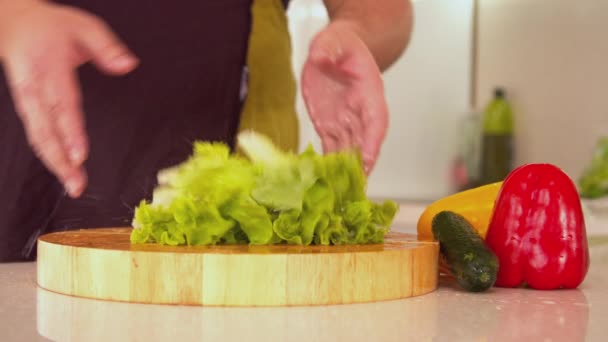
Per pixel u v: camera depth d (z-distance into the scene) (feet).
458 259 2.78
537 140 9.38
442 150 10.27
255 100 4.84
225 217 2.69
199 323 2.16
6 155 4.14
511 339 2.00
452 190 10.17
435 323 2.20
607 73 8.69
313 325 2.14
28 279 3.07
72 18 2.99
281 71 4.90
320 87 3.32
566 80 9.07
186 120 4.68
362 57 3.21
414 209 8.43
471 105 10.01
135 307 2.41
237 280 2.42
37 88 2.97
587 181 7.99
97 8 4.48
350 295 2.51
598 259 4.21
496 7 9.67
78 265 2.59
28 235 4.25
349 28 3.75
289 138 4.97
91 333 2.02
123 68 2.96
